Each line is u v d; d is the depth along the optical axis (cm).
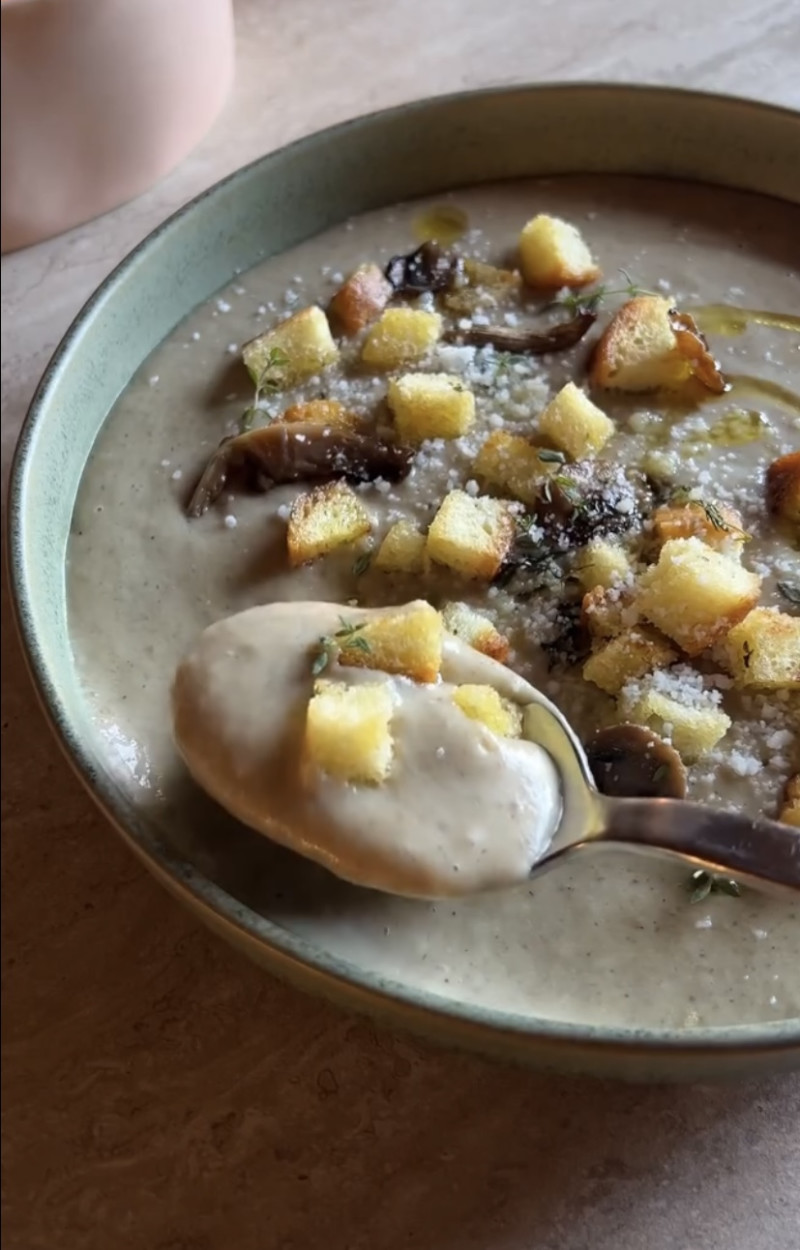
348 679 24
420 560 28
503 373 31
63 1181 26
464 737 23
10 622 32
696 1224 23
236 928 22
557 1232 24
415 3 40
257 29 40
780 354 30
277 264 33
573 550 28
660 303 30
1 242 38
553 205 33
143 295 31
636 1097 25
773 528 28
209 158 38
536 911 24
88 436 31
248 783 23
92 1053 27
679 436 29
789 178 32
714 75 36
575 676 26
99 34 34
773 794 25
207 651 25
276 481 29
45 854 29
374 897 24
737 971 23
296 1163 25
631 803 23
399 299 32
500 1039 21
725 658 26
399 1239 24
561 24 38
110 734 26
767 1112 24
